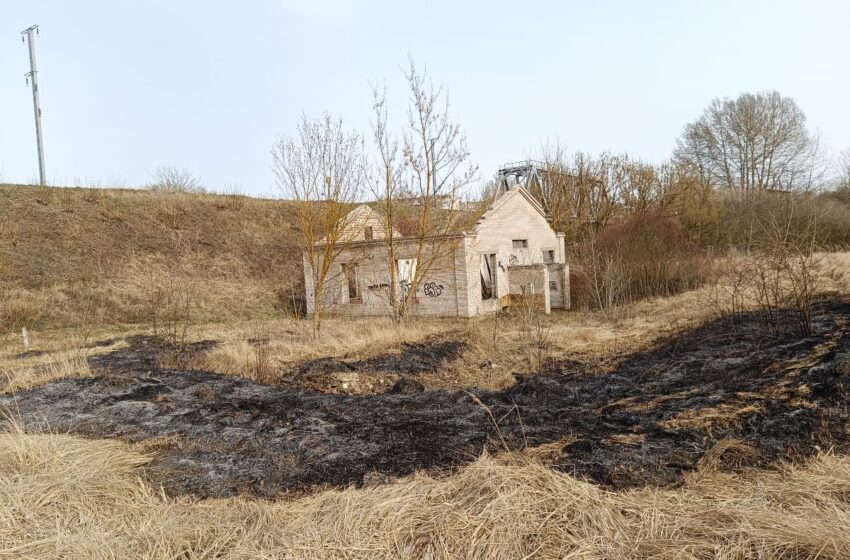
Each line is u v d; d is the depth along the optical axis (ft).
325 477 14.61
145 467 15.97
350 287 66.03
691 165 104.99
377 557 10.64
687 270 58.34
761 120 114.21
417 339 38.91
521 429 17.58
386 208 49.55
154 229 76.54
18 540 11.70
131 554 11.08
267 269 77.66
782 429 15.15
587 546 10.37
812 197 86.84
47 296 56.39
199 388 25.44
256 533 11.60
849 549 9.53
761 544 9.99
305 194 44.04
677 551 10.03
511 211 61.77
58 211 71.41
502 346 36.19
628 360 29.76
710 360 26.16
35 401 24.18
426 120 48.44
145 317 58.29
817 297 40.01
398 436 17.39
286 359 33.99
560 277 60.54
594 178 95.91
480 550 10.53
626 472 13.28
